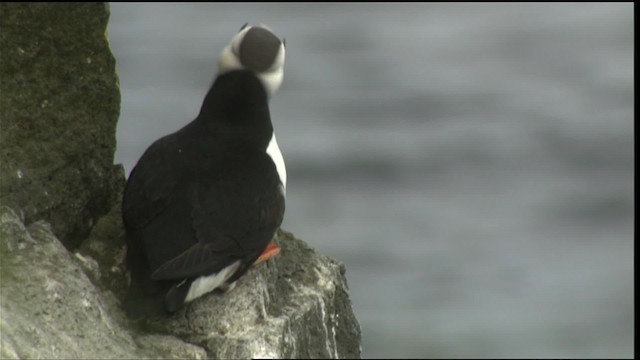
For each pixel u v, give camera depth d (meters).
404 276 19.59
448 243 21.23
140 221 6.61
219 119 7.02
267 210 6.82
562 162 26.19
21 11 6.84
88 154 7.09
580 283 19.45
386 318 17.95
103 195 7.25
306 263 7.61
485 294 18.89
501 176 25.23
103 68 7.08
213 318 6.79
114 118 7.18
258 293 6.91
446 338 17.38
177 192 6.65
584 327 17.80
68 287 6.34
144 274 6.51
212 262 6.45
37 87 6.88
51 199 6.88
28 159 6.80
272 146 7.16
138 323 6.72
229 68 7.11
